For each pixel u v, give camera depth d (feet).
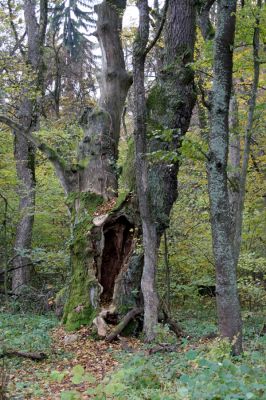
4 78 55.57
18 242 59.26
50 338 35.09
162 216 39.32
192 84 41.19
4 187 57.16
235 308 25.18
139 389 19.20
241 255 49.42
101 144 43.34
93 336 36.09
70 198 42.88
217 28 25.73
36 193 60.85
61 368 27.61
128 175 40.78
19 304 50.44
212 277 54.95
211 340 32.94
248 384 16.22
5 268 53.11
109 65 46.75
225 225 25.36
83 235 39.81
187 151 25.68
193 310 54.70
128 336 36.50
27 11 64.59
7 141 61.16
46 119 74.38
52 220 64.08
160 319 35.96
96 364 28.89
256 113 42.06
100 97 47.47
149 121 40.01
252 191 55.88
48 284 58.90
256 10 33.78
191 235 53.42
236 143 51.44
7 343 31.40
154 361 26.32
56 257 55.57
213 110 25.63
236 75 41.63
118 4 47.39
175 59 40.93
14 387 21.72
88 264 39.29
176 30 41.04
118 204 39.55
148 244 33.24
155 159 37.68
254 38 35.17
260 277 56.08
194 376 18.86
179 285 52.95
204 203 53.01
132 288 38.42
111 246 40.19
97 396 17.02
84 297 38.50
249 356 24.08
